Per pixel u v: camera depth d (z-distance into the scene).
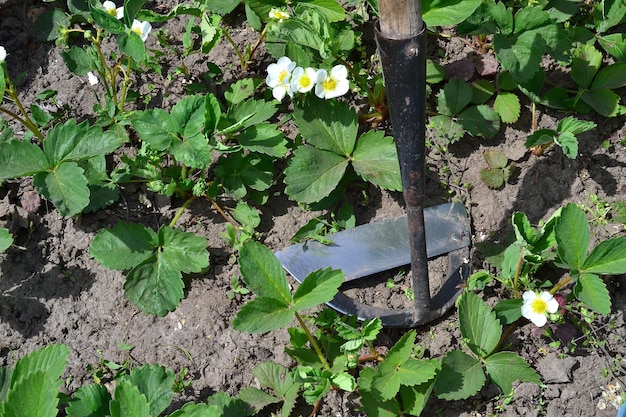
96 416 0.95
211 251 1.07
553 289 1.00
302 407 0.99
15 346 1.04
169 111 1.15
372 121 1.13
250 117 1.07
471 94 1.11
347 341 0.99
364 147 1.07
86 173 1.08
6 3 1.22
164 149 1.02
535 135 1.04
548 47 1.08
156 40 1.19
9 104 1.17
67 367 1.02
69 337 1.04
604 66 1.15
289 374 0.99
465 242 1.05
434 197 1.09
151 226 1.08
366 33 1.17
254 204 1.09
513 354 0.97
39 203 1.09
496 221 1.07
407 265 1.05
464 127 1.10
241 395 0.99
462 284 1.03
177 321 1.04
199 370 1.01
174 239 1.04
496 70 1.14
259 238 1.07
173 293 1.02
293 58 1.09
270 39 1.12
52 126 1.15
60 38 1.14
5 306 1.05
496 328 0.98
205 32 1.12
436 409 0.98
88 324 1.04
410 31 0.83
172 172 1.08
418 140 0.88
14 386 0.87
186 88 1.15
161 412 0.98
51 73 1.18
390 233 1.06
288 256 1.05
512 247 1.00
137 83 1.17
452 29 1.17
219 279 1.05
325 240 1.05
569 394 0.99
